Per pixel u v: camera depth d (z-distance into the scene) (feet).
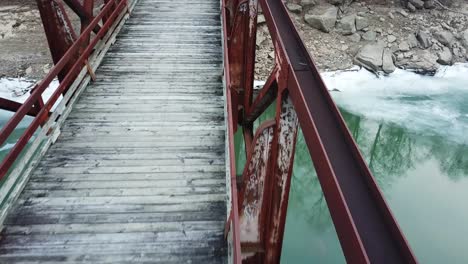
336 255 28.76
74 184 12.59
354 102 46.01
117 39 22.74
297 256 28.43
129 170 13.25
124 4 24.52
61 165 13.37
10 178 11.24
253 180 12.86
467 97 47.73
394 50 53.36
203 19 25.98
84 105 16.74
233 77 22.91
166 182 12.77
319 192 37.11
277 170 12.38
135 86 18.31
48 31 19.92
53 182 12.63
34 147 12.55
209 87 18.51
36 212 11.55
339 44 53.52
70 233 10.98
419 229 30.96
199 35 23.73
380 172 40.68
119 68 19.74
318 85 11.03
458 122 43.42
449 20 59.16
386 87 48.91
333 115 9.98
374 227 7.32
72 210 11.66
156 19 25.61
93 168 13.28
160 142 14.66
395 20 57.47
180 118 16.14
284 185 12.44
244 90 22.40
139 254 10.50
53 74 13.33
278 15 14.98
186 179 12.93
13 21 52.16
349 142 9.02
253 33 20.43
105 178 12.87
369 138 43.91
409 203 34.60
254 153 12.48
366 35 54.39
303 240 30.30
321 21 54.13
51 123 13.99
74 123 15.56
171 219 11.48
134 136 14.94
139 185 12.63
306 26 55.36
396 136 42.73
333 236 30.89
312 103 10.44
